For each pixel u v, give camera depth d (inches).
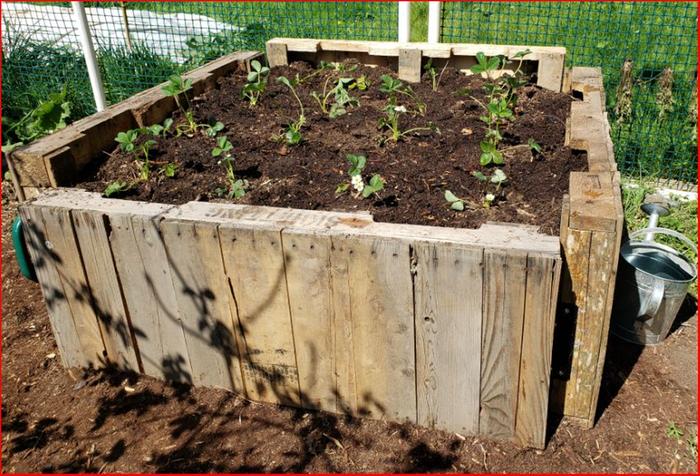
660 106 173.0
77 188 104.7
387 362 89.6
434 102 142.5
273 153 118.2
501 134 123.6
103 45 217.6
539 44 220.1
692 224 151.4
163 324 99.5
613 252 79.3
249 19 243.0
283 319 91.4
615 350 114.4
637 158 176.6
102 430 97.3
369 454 90.4
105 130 120.7
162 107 136.3
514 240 79.6
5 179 188.1
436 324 84.5
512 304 79.8
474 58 159.9
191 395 102.5
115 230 93.6
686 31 205.2
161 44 235.1
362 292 85.3
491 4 244.2
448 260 79.5
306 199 100.4
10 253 151.1
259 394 100.2
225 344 97.2
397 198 99.7
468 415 90.4
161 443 94.3
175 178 109.7
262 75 161.6
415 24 249.1
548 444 90.7
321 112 138.1
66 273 100.9
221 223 87.8
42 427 98.8
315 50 168.6
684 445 91.3
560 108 137.9
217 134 127.3
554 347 87.5
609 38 209.0
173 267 93.0
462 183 104.2
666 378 106.5
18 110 207.0
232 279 90.7
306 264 85.7
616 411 97.8
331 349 91.5
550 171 107.3
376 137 123.5
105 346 106.5
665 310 111.5
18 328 124.0
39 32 240.4
